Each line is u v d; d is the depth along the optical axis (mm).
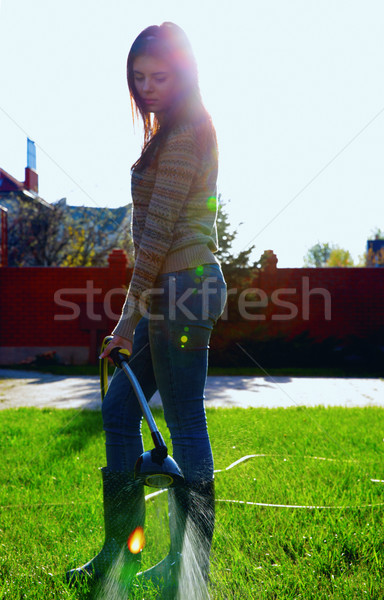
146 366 1794
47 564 1744
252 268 13430
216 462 3150
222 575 1621
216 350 12703
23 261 24453
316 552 1784
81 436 3967
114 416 1758
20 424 4613
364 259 39188
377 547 1838
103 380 1908
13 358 14422
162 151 1642
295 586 1555
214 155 1694
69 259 23828
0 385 8773
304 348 13039
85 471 2922
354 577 1634
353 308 14484
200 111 1662
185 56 1648
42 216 23844
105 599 1526
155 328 1655
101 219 25234
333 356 13297
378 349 12938
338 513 2146
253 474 2791
